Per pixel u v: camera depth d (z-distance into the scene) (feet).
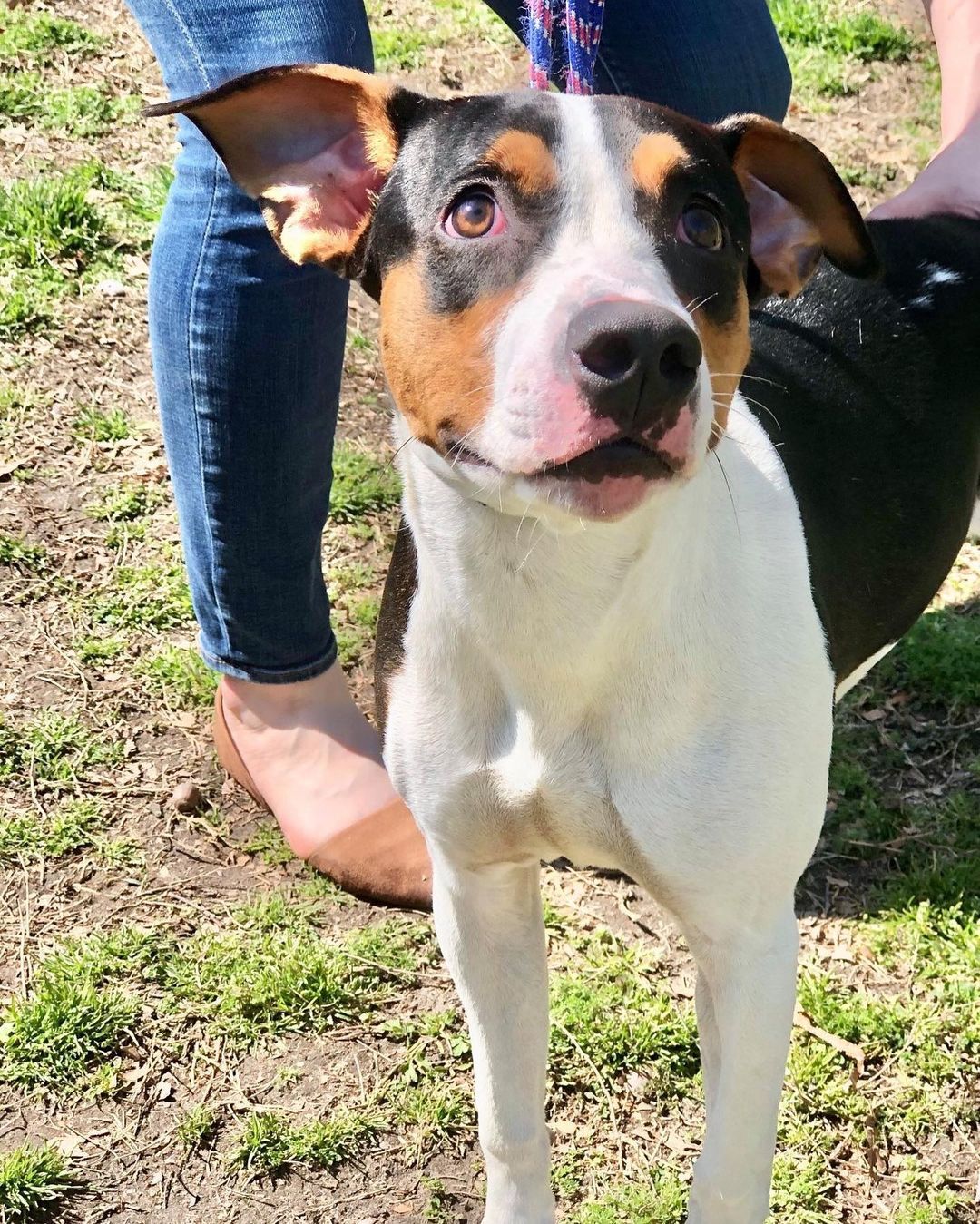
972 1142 3.03
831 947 3.39
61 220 5.19
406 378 2.25
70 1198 2.87
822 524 2.79
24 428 4.51
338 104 2.45
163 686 3.87
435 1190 2.93
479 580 2.34
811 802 2.51
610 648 2.34
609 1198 2.91
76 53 6.27
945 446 3.10
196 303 3.09
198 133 3.04
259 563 3.35
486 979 2.70
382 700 2.64
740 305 2.33
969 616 4.24
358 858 3.44
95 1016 3.13
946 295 3.16
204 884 3.45
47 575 4.10
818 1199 2.93
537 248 2.11
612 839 2.52
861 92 6.75
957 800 3.73
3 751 3.65
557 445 1.98
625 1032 3.17
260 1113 3.01
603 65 3.23
